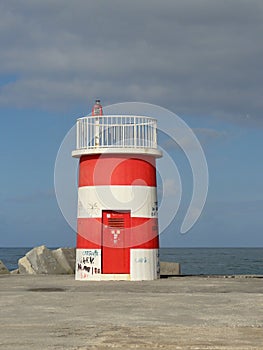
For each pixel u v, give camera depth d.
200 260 125.75
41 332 12.73
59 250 39.03
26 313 15.30
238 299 17.67
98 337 12.16
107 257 25.52
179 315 14.88
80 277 25.95
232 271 75.69
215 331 12.77
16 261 117.38
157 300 17.52
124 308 16.03
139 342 11.65
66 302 17.23
